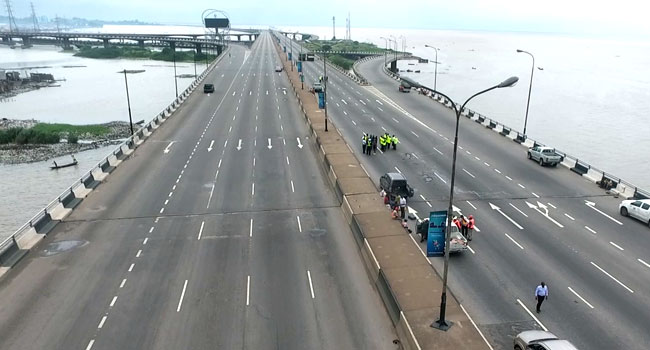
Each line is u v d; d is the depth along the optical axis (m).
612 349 20.19
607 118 97.50
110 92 131.38
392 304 22.53
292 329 21.50
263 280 25.61
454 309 22.00
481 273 26.33
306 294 24.31
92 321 22.09
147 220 33.53
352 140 55.66
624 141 79.19
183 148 52.97
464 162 47.69
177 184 41.12
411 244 28.55
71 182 56.41
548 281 25.58
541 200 37.56
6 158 65.44
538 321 22.08
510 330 21.39
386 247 28.09
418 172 44.12
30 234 30.19
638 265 27.42
